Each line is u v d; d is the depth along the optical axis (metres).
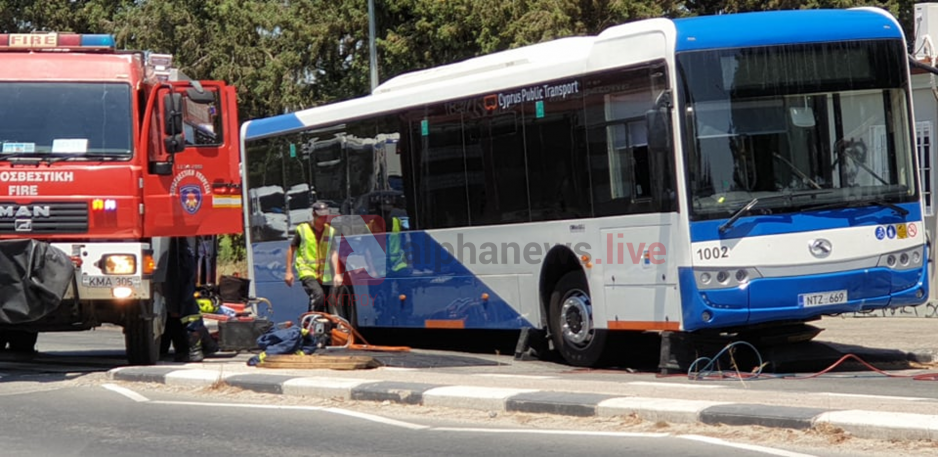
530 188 15.88
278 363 14.55
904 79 14.24
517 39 34.06
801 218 13.63
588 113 14.84
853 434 8.72
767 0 37.25
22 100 14.50
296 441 9.69
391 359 15.86
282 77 43.56
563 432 9.63
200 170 15.24
